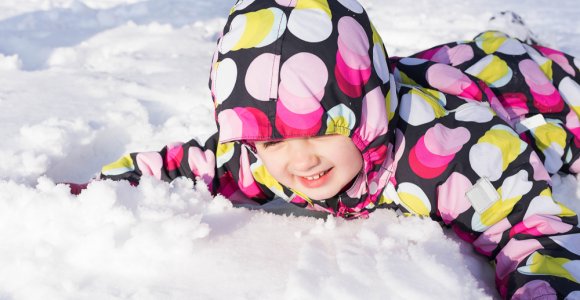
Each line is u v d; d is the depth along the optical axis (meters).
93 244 1.51
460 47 2.31
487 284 1.57
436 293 1.33
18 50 3.50
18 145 2.22
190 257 1.51
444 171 1.60
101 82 2.95
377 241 1.53
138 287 1.43
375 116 1.54
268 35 1.48
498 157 1.62
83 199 1.61
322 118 1.46
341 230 1.66
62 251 1.55
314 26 1.49
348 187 1.71
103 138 2.40
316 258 1.47
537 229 1.55
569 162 2.18
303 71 1.46
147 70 3.24
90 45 3.69
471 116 1.71
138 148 2.38
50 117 2.49
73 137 2.30
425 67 1.98
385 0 5.08
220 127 1.53
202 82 3.02
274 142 1.52
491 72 2.20
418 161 1.63
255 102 1.47
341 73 1.48
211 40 3.90
